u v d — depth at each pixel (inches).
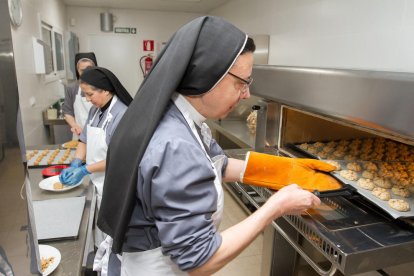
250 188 51.6
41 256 34.0
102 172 57.9
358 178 45.0
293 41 93.7
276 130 60.1
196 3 165.5
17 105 20.3
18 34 82.8
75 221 41.9
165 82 24.7
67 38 161.0
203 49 24.5
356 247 31.0
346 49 71.0
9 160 20.7
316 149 57.5
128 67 196.4
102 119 60.9
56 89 138.3
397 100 29.5
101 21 182.9
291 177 40.9
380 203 38.0
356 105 34.7
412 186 43.1
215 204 25.6
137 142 25.0
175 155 23.4
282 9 99.7
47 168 66.2
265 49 107.1
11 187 21.1
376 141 60.1
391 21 58.4
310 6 84.1
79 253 36.1
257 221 27.5
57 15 147.0
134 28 191.3
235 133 102.3
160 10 191.2
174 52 25.0
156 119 24.4
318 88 40.9
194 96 26.7
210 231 24.6
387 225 35.6
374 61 62.7
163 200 23.1
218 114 28.3
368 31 63.9
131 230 28.3
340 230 34.3
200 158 24.4
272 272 58.8
